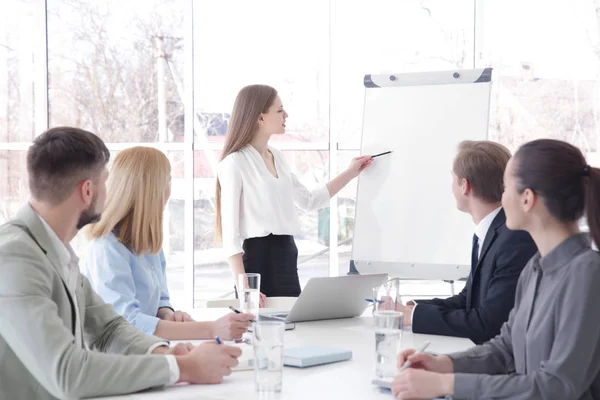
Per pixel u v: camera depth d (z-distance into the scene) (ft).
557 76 17.24
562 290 5.36
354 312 9.03
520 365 5.86
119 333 6.84
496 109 17.28
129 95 16.90
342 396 5.37
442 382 5.27
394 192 12.73
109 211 8.01
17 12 16.30
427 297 16.78
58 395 5.60
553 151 5.46
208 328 7.55
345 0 17.12
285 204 11.50
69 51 16.61
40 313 5.57
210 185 17.28
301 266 17.57
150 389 5.63
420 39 17.20
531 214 5.58
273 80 17.25
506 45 17.16
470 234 12.05
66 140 6.06
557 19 17.12
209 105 17.16
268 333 5.41
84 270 8.17
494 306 7.64
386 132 12.97
